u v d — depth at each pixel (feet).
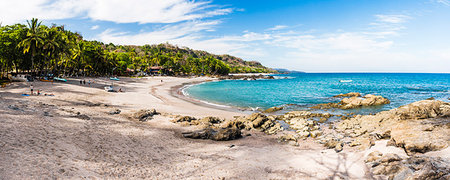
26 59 179.83
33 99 89.56
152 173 36.06
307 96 176.45
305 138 65.62
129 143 49.96
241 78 495.00
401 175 34.76
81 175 30.30
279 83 353.72
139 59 476.54
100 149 42.60
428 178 31.19
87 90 143.02
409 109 75.05
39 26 183.62
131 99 127.44
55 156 34.32
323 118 90.53
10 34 159.74
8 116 51.62
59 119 58.59
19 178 25.85
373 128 68.44
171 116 87.10
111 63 300.20
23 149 34.24
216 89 237.04
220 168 40.83
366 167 41.65
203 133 63.00
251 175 38.27
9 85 130.00
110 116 77.30
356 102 122.52
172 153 47.88
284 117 95.50
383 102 125.39
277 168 41.98
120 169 35.45
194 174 37.42
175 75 495.41
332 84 326.65
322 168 42.09
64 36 212.43
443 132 48.62
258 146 57.72
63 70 252.01
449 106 70.18
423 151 43.52
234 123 78.74
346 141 60.44
